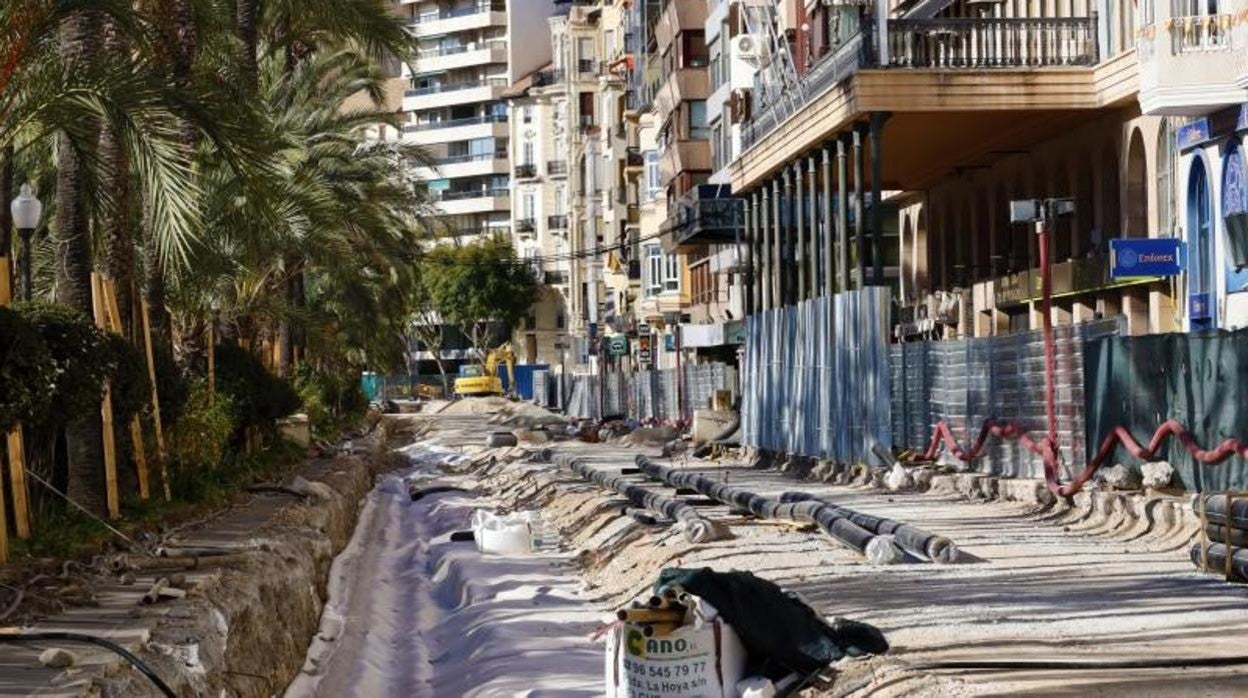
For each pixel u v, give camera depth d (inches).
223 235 1307.8
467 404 4734.3
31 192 956.6
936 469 1288.1
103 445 898.7
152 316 1136.2
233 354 1454.2
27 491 831.1
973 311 1987.0
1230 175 1295.5
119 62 855.7
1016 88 1535.4
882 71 1531.7
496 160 7317.9
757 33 2164.1
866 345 1439.5
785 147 1844.2
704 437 2177.7
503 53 7431.1
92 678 477.7
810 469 1592.0
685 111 3196.4
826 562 826.8
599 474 1624.0
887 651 532.1
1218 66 1259.8
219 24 1317.7
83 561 767.1
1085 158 1652.3
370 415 3494.1
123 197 1024.9
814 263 1830.7
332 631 894.4
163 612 622.8
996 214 1936.5
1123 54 1460.4
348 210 1681.8
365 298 2159.2
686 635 518.9
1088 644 535.5
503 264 5654.5
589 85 5821.9
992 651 525.0
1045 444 1060.5
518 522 1188.5
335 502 1300.4
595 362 4645.7
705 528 960.3
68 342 781.3
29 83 834.8
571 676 684.1
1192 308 1360.7
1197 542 807.1
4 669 497.7
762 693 511.5
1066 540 880.3
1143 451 958.4
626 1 4446.4
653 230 3769.7
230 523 1035.3
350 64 2011.6
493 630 812.0
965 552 817.5
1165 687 452.4
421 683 767.7
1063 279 1644.9
